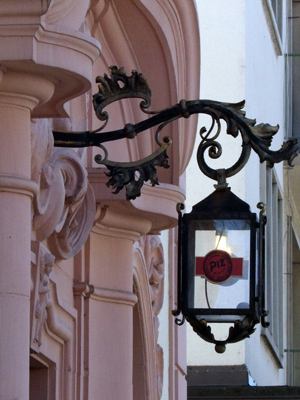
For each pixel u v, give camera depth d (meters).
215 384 15.98
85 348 8.72
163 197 9.17
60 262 8.24
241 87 16.55
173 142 9.26
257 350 17.09
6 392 6.04
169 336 12.12
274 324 19.23
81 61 6.25
